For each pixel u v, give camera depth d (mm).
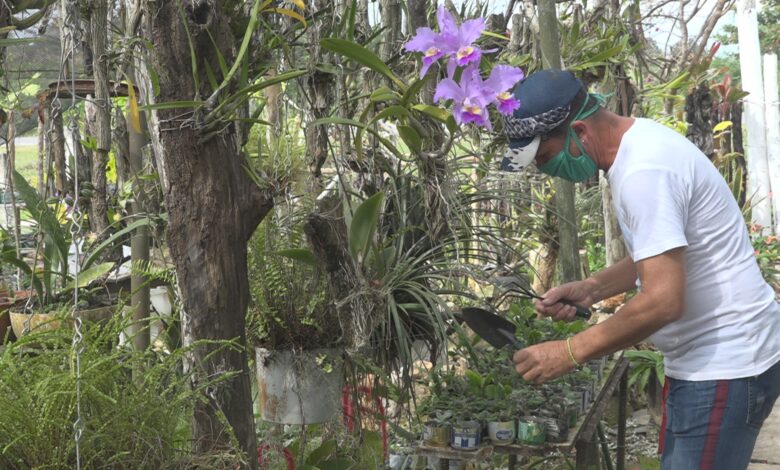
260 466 2191
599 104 1789
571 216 2947
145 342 2098
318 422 2076
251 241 2074
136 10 1598
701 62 4543
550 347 1799
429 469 2473
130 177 2588
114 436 1466
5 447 1342
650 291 1676
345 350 1995
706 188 1747
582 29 3781
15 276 3682
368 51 1668
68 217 2910
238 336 1692
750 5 7348
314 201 2174
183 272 1629
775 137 7695
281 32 1749
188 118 1564
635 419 3936
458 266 2076
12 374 1410
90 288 2693
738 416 1781
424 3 2186
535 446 1938
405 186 2160
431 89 2043
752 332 1774
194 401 1596
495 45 3002
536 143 1776
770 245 6664
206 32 1540
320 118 1917
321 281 2053
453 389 2139
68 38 1512
